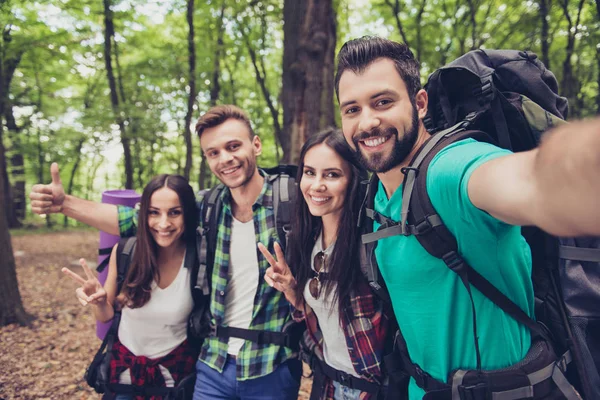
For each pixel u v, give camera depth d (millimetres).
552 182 583
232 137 1933
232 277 2012
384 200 1361
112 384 1966
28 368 3684
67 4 8758
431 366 1252
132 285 1900
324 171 1562
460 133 1105
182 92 13383
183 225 1979
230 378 1944
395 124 1175
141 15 11547
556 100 1310
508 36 9406
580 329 1173
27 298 6016
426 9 10984
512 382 1085
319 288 1645
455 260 1050
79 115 11086
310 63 4762
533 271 1284
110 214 2146
